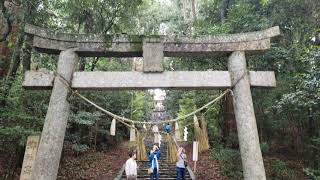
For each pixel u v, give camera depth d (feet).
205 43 21.29
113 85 20.15
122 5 43.73
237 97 20.35
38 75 20.38
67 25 43.55
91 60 54.19
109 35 21.08
